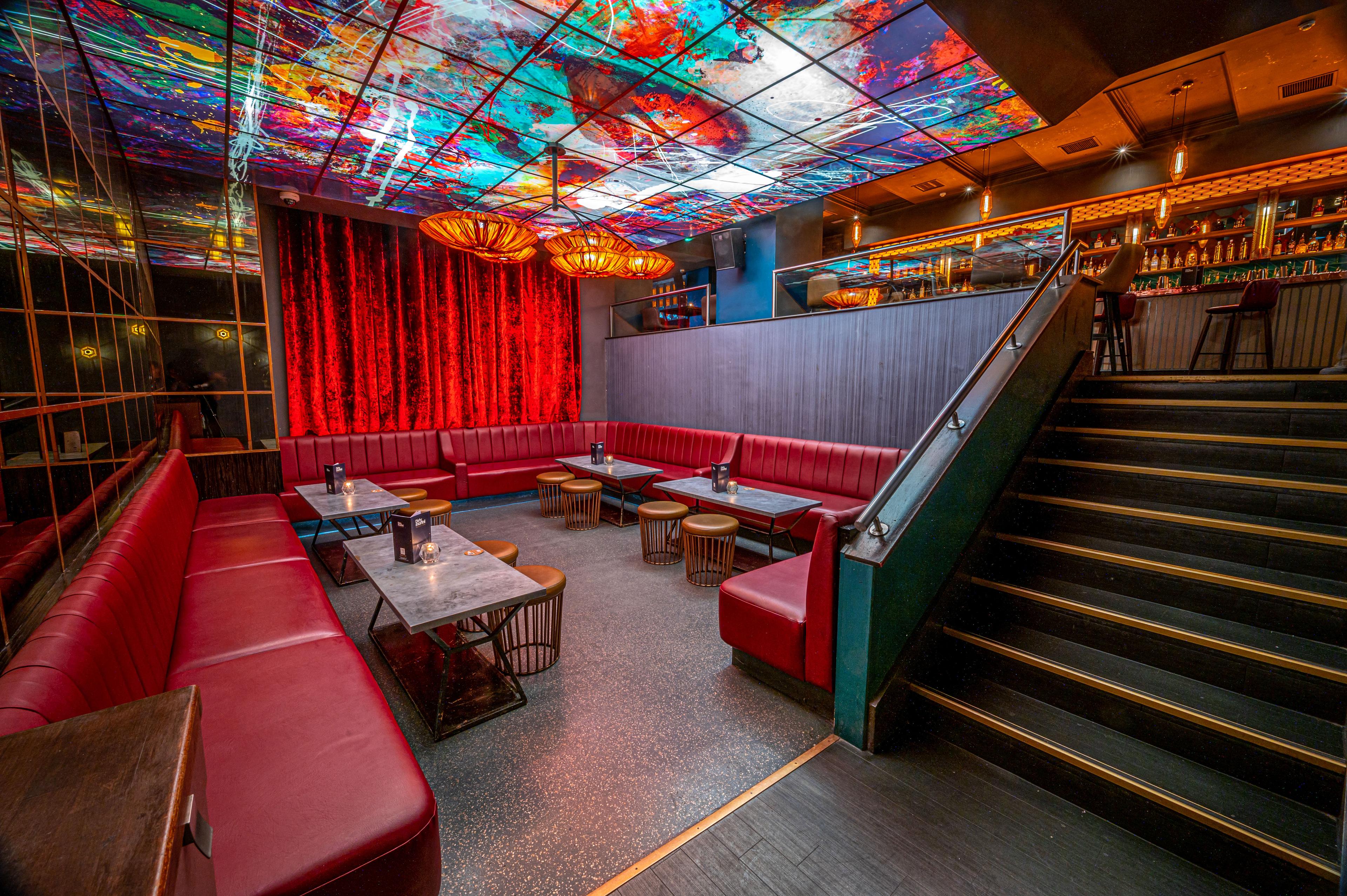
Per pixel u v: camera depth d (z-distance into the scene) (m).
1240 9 3.12
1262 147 5.98
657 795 2.00
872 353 5.10
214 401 5.00
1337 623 1.91
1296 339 5.40
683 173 5.18
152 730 0.63
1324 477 2.42
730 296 7.45
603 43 3.17
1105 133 6.55
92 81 3.29
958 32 2.89
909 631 2.33
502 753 2.23
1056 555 2.60
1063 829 1.81
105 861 0.45
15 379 1.60
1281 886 1.53
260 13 2.83
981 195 8.41
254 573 3.03
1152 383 3.36
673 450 6.93
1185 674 2.05
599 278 8.10
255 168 4.79
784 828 1.83
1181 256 6.56
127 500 2.75
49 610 1.60
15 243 1.69
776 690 2.70
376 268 6.38
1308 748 1.65
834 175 5.25
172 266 4.80
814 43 3.20
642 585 4.11
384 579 2.49
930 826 1.84
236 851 1.22
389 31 3.01
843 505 4.77
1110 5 3.14
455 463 6.28
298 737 1.62
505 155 4.67
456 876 1.66
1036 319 3.35
